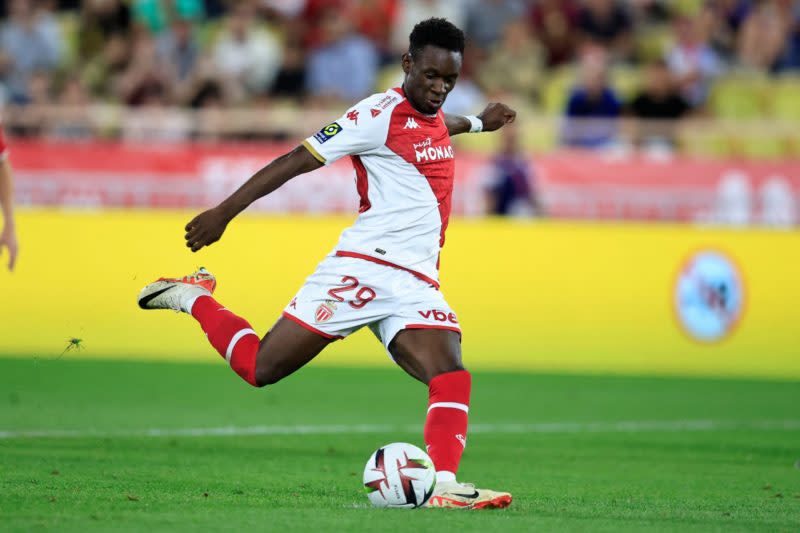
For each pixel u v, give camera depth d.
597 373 49.69
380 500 18.16
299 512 17.38
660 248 50.34
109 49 66.38
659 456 28.58
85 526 15.77
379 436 30.94
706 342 49.91
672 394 43.12
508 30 67.12
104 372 45.22
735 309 49.84
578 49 67.56
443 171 19.73
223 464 24.86
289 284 50.66
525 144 61.97
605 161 52.56
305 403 38.19
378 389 42.50
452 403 18.78
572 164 52.69
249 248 51.03
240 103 62.75
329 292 19.36
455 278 50.88
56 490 19.70
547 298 50.59
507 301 50.69
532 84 66.44
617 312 50.31
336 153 18.97
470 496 18.28
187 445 28.06
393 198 19.38
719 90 66.56
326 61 65.38
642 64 68.69
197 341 50.78
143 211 51.91
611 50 67.81
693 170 52.19
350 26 67.25
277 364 19.48
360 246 19.41
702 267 50.12
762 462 27.73
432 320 19.23
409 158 19.33
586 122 57.78
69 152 53.47
